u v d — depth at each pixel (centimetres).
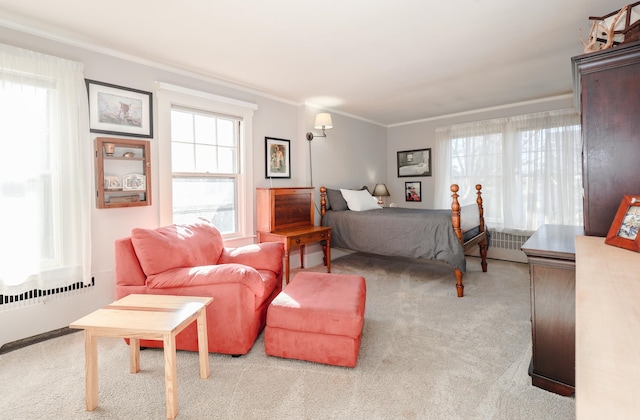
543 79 340
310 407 153
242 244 362
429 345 211
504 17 214
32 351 207
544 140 411
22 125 214
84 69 248
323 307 187
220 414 148
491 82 349
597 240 156
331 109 463
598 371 46
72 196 238
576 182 392
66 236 237
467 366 186
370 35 239
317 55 275
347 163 493
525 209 430
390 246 358
